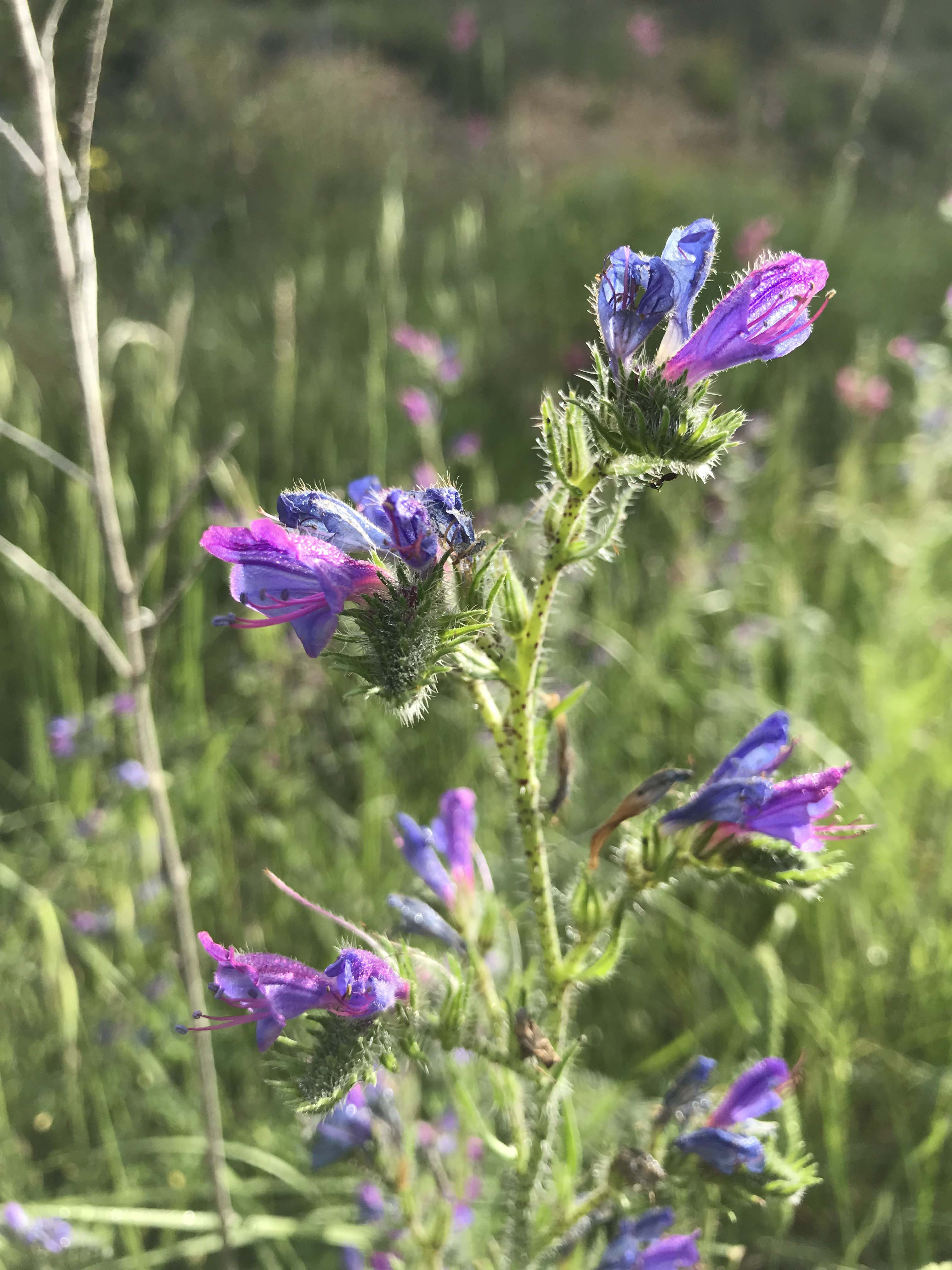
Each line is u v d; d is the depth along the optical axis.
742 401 0.57
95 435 0.21
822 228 0.83
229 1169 0.29
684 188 0.93
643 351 0.14
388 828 0.35
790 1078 0.18
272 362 0.62
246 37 1.18
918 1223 0.26
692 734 0.39
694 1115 0.16
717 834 0.15
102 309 0.59
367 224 0.83
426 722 0.37
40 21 0.47
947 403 0.48
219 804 0.35
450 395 0.56
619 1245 0.16
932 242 0.93
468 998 0.15
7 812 0.40
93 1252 0.25
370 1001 0.14
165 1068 0.32
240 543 0.13
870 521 0.46
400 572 0.13
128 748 0.37
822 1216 0.27
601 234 0.82
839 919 0.32
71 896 0.34
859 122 0.54
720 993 0.31
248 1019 0.14
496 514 0.42
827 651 0.41
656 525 0.49
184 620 0.42
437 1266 0.20
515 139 1.08
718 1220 0.21
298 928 0.34
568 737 0.16
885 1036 0.29
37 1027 0.32
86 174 0.19
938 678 0.38
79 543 0.39
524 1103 0.20
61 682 0.37
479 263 0.74
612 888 0.31
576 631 0.40
